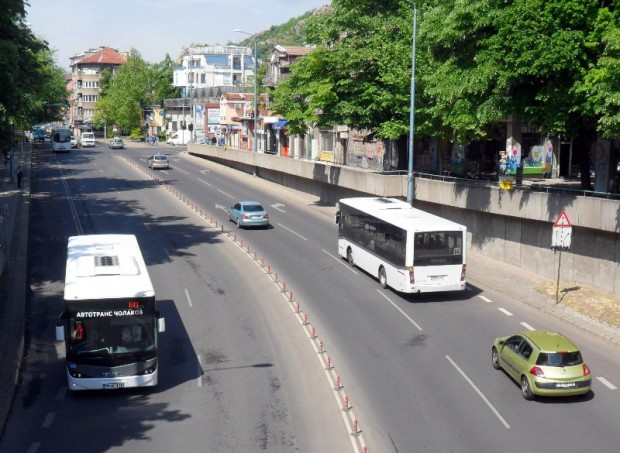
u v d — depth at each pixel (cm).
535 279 3050
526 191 3094
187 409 1827
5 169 7038
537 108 2833
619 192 3388
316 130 7181
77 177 6725
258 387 1970
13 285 2903
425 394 1916
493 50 2775
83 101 16550
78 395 1922
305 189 5622
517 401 1864
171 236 3972
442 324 2514
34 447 1609
